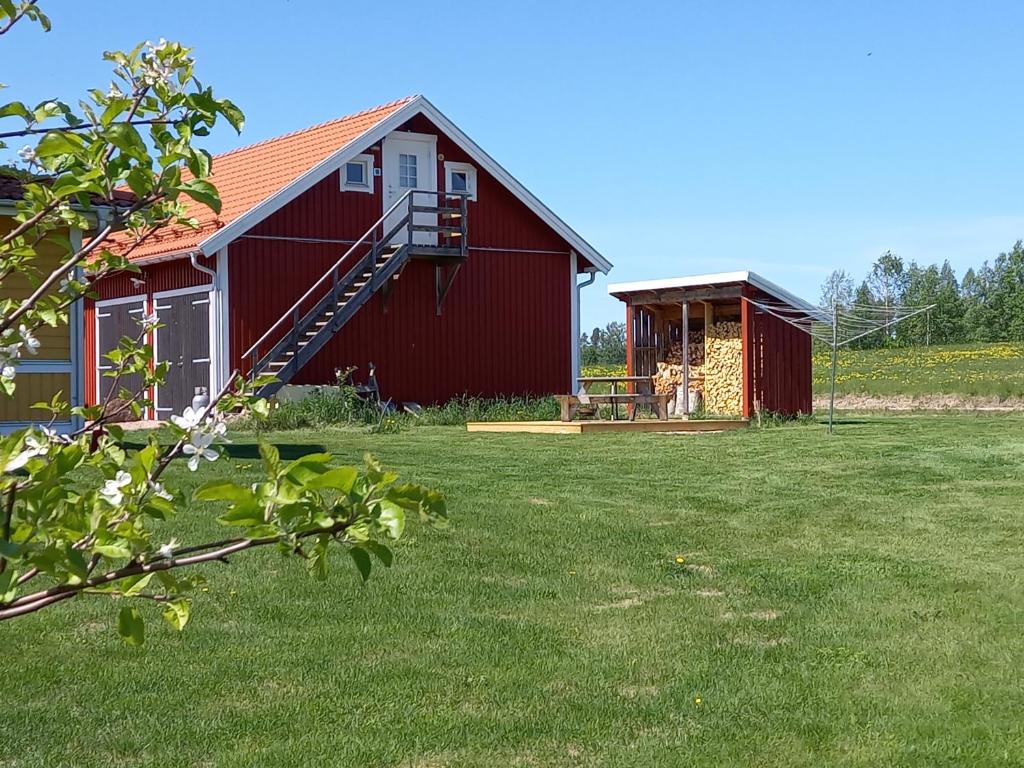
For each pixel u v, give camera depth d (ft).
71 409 10.36
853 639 19.56
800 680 17.30
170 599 8.20
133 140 8.06
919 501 34.58
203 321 68.39
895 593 22.85
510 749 14.58
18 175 9.53
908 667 17.93
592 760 14.20
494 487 36.22
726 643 19.33
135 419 11.19
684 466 43.06
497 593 22.52
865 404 99.91
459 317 77.25
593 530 28.94
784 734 15.07
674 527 29.76
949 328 253.65
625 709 15.99
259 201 68.23
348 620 20.42
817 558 26.27
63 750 14.37
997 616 21.03
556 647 19.02
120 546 7.28
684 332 78.84
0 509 7.47
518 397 78.74
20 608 7.39
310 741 14.69
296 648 18.69
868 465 43.45
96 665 17.58
